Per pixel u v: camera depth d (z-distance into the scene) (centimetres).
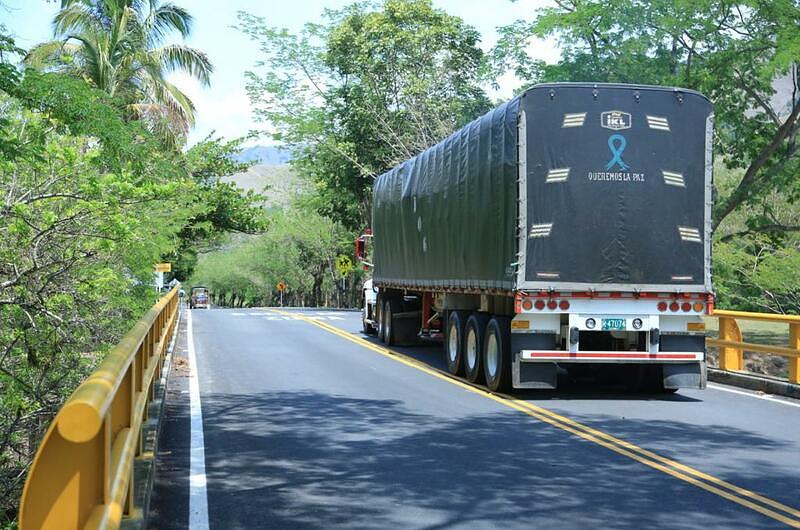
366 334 2811
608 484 831
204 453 970
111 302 1658
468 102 4650
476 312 1627
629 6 2620
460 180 1686
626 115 1406
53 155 1373
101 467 395
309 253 8731
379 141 4816
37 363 1504
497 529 686
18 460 1483
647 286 1398
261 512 733
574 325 1379
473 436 1071
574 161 1391
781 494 796
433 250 1886
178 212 2041
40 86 1009
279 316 4084
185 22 3148
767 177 2756
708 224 1426
